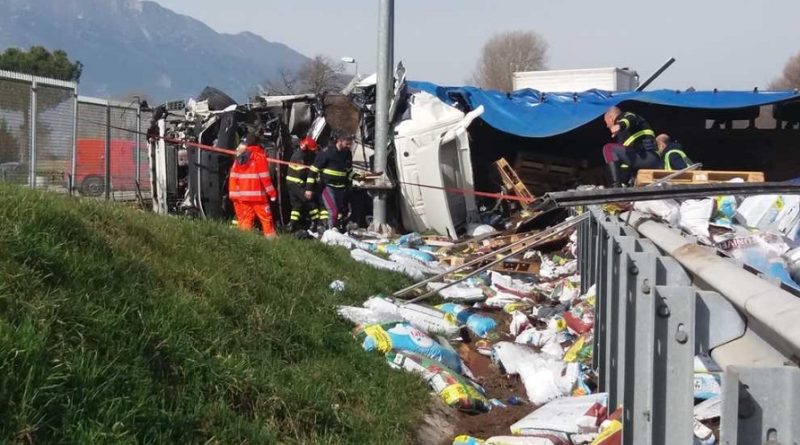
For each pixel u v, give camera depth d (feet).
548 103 56.59
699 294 10.03
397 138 50.85
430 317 25.25
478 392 20.12
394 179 52.39
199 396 14.19
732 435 7.36
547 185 59.26
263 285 21.57
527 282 35.19
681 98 55.42
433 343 21.65
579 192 15.38
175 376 14.37
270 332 18.42
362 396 17.44
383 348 21.24
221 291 18.93
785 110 63.16
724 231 26.48
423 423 17.57
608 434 14.37
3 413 10.94
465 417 19.02
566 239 39.52
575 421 16.19
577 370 20.07
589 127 64.13
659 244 15.16
